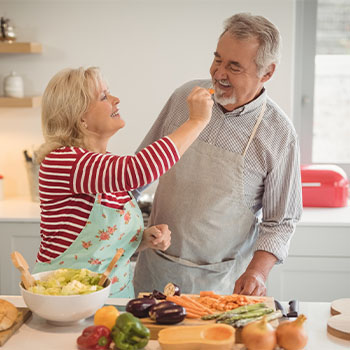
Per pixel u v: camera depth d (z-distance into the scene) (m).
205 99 1.57
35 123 3.24
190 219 2.00
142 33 3.14
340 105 3.33
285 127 1.96
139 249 1.86
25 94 3.21
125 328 1.28
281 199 1.99
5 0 3.13
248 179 1.98
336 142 3.37
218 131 1.98
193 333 1.30
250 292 1.73
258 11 3.09
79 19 3.14
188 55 3.15
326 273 2.84
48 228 1.65
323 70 3.30
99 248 1.66
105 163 1.50
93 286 1.42
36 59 3.18
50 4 3.13
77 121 1.63
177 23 3.12
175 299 1.48
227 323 1.37
